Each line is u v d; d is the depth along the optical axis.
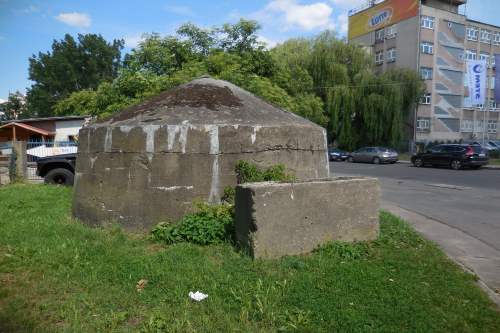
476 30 51.91
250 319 3.62
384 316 3.68
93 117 13.95
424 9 47.06
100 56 58.81
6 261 4.94
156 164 6.58
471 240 7.00
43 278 4.48
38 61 57.84
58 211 8.20
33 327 3.47
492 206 10.85
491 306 4.07
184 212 6.54
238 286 4.24
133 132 6.69
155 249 5.63
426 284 4.51
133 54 14.65
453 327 3.55
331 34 41.22
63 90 55.97
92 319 3.61
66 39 57.72
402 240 6.43
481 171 23.56
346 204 5.81
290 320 3.57
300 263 4.89
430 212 9.93
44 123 28.00
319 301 3.93
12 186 13.30
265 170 6.98
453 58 49.47
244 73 14.67
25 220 7.29
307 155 7.64
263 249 5.06
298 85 20.17
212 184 6.64
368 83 38.88
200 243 5.73
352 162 35.41
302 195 5.36
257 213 5.01
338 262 5.08
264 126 7.07
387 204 11.25
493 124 54.03
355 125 40.19
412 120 46.12
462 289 4.40
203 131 6.62
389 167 28.14
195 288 4.23
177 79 12.83
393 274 4.78
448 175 20.95
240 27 16.17
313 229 5.47
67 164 13.12
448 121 49.56
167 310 3.74
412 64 47.53
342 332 3.41
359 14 55.75
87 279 4.44
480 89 38.81
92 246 5.64
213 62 14.26
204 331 3.39
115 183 6.79
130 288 4.24
